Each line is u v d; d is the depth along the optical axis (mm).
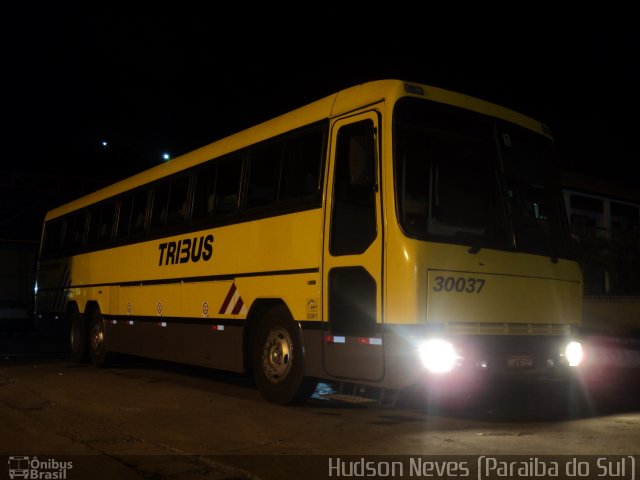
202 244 10133
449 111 7438
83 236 15070
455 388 6672
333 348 7445
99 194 14641
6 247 34688
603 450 6016
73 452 6219
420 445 6273
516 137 7934
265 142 8992
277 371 8445
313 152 8070
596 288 21828
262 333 8719
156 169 12172
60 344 22469
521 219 7668
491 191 7488
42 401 9109
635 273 19906
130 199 12977
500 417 7801
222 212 9734
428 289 6652
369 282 7055
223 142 10117
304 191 8117
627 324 18469
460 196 7234
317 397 9297
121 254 12922
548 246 7844
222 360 9422
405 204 6855
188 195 10781
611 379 12266
